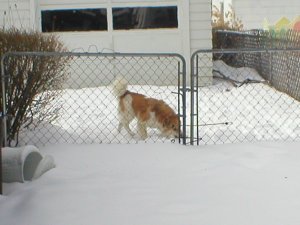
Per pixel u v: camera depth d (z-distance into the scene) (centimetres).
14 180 575
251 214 477
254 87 1416
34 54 680
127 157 660
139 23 1455
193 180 572
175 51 1461
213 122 979
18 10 1423
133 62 1431
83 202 516
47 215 489
